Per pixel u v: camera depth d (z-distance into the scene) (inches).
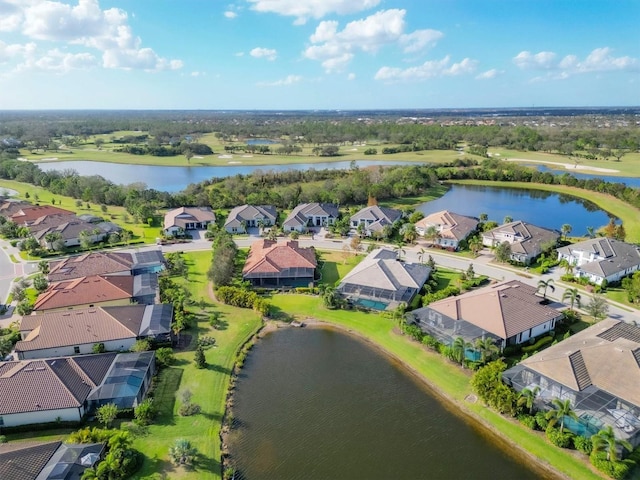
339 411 1899.6
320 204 4918.8
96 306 2608.3
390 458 1642.5
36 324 2389.3
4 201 5300.2
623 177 7180.1
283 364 2258.9
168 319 2470.5
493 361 2098.9
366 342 2466.8
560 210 5570.9
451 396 1980.8
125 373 1962.4
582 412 1681.8
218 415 1857.8
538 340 2321.6
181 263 3366.1
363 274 2962.6
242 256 3777.1
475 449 1680.6
